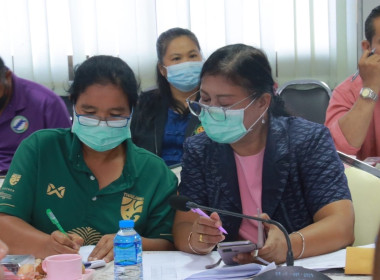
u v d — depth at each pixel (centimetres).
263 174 159
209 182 165
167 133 295
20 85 288
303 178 159
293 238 140
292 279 110
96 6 418
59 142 170
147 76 423
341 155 182
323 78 429
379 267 55
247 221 162
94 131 162
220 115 156
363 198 170
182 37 300
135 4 420
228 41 422
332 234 145
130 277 125
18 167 167
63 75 421
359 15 422
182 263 141
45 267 126
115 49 422
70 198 165
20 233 155
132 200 166
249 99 155
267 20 421
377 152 278
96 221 164
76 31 418
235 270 128
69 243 146
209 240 145
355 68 427
